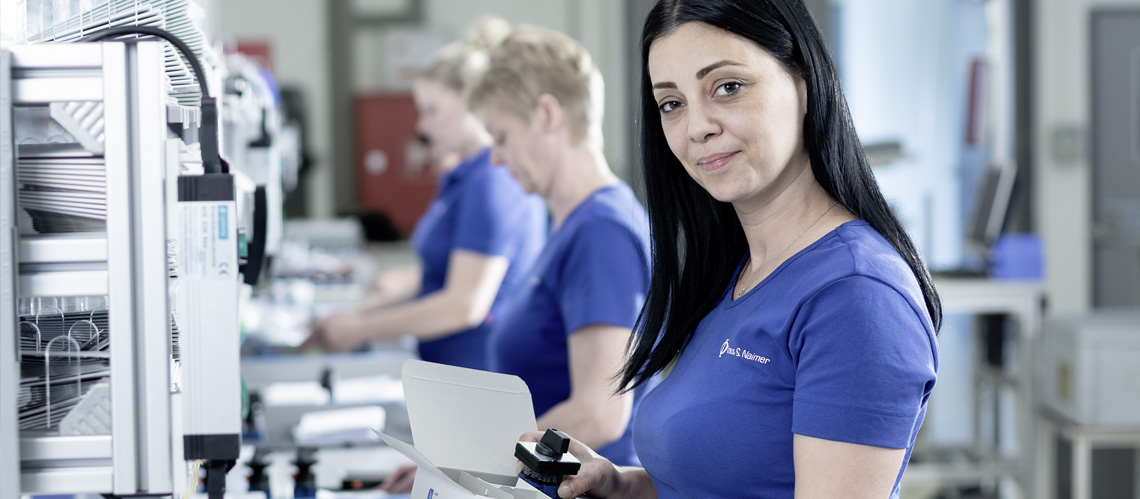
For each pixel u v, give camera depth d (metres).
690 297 1.19
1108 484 3.73
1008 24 4.51
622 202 1.58
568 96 1.61
